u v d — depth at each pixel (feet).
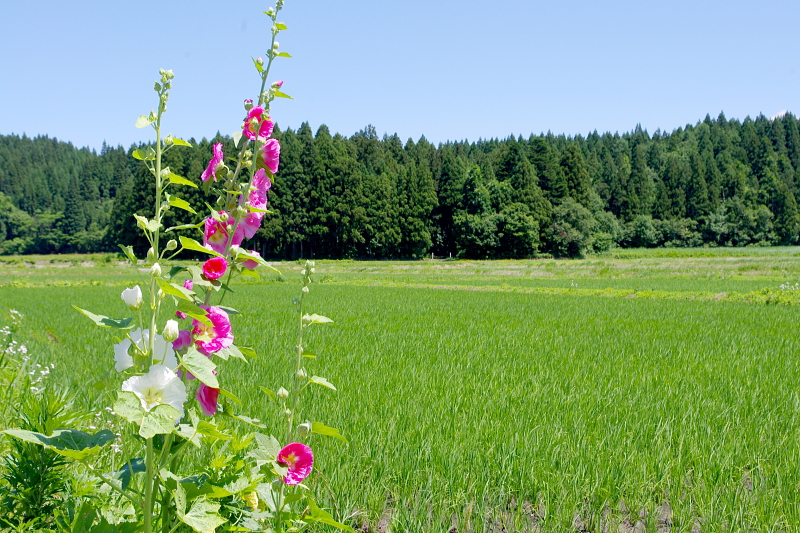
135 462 6.58
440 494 12.98
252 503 7.07
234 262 6.82
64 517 6.80
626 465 14.80
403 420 19.13
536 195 253.24
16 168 415.03
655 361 32.27
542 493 13.48
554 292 99.14
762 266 134.21
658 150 414.62
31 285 126.72
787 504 12.78
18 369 14.34
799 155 419.95
